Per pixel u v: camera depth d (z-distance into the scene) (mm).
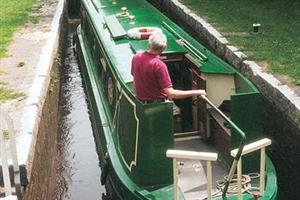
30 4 17828
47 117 10383
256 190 7137
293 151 9117
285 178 9469
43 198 8672
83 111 13180
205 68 8578
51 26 14938
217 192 7301
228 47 12008
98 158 10875
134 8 12953
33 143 8078
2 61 12156
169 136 7348
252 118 7633
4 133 8328
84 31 15156
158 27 11188
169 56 9328
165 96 7293
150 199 7203
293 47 11812
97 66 12141
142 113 7230
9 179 6840
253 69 10680
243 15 14742
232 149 7566
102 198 9641
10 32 14484
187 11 15625
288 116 9266
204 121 8711
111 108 9906
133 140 7645
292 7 15188
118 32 10797
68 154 11297
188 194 7504
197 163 8219
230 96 7828
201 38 14086
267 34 12906
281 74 10328
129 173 7938
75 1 19875
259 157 7711
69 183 10211
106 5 13516
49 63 11742
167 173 7488
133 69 7426
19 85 10633
